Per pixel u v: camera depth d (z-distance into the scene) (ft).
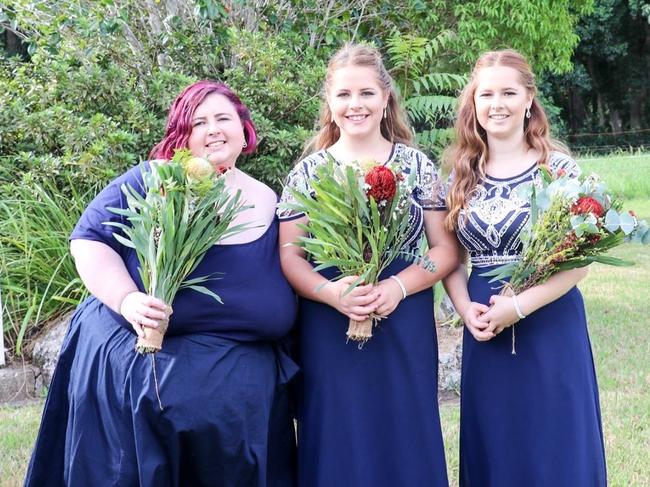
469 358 10.38
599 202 9.04
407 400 9.95
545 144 10.36
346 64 10.12
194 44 20.92
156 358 9.09
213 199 8.88
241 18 22.16
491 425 10.13
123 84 19.79
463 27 29.43
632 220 8.84
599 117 103.81
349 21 23.32
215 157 9.69
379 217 9.26
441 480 9.98
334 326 9.98
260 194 10.27
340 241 9.20
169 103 19.47
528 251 9.48
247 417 9.18
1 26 24.67
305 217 10.03
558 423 9.75
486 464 10.23
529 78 10.27
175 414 8.87
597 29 87.51
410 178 9.50
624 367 18.57
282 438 10.19
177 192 8.80
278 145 19.19
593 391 10.11
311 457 10.07
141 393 8.89
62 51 20.94
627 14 90.38
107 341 9.41
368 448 9.92
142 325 8.57
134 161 18.44
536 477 9.79
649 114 97.60
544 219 9.25
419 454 9.95
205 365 9.11
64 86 19.65
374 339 9.95
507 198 10.12
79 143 18.48
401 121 10.85
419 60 23.20
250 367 9.37
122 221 9.44
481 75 10.31
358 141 10.30
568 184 9.07
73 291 18.51
